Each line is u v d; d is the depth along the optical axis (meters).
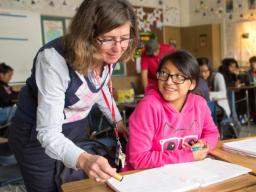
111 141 1.42
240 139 1.37
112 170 0.84
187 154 1.12
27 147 1.19
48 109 0.98
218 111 3.09
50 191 1.22
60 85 1.01
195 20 7.23
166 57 1.31
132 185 0.88
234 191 0.84
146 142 1.20
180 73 1.26
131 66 6.03
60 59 1.01
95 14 0.93
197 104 1.36
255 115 5.40
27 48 4.92
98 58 1.01
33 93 1.14
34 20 4.99
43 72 1.00
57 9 5.27
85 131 1.35
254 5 6.35
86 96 1.14
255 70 5.67
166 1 6.82
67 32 1.01
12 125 1.24
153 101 1.27
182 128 1.31
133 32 1.06
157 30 6.65
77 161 0.87
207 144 1.25
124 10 0.95
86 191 0.87
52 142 0.93
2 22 4.65
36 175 1.21
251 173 0.97
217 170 0.98
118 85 5.83
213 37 6.67
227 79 5.08
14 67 4.79
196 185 0.87
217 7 6.88
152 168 1.06
